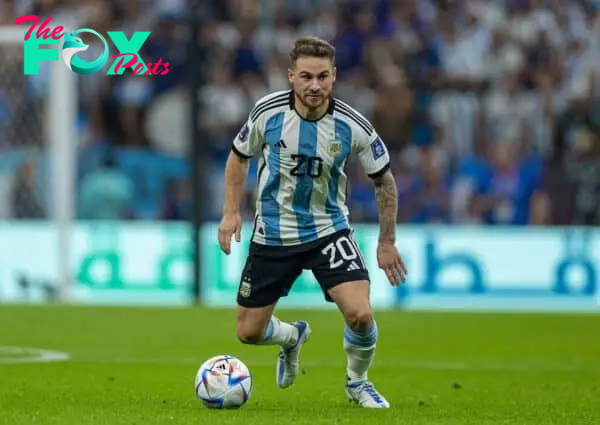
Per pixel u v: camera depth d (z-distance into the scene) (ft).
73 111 188.14
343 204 69.41
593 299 164.14
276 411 66.23
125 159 194.08
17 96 186.91
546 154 191.21
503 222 187.62
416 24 204.44
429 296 165.48
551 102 195.72
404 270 68.59
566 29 203.72
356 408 69.21
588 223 186.29
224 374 66.49
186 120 196.65
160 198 193.16
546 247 165.17
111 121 198.49
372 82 200.44
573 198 187.01
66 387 81.51
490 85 197.77
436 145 194.39
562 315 153.28
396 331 132.36
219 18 204.64
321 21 204.85
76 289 167.53
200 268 162.50
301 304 163.02
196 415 63.26
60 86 162.50
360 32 204.23
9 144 187.11
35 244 169.27
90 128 197.57
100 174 193.26
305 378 89.40
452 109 195.11
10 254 169.78
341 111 66.95
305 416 63.57
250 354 107.65
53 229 168.66
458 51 200.44
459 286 165.37
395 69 200.23
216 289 166.30
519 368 100.68
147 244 167.22
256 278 69.21
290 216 68.18
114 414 64.08
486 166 190.60
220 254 166.50
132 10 203.31
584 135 193.98
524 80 198.90
